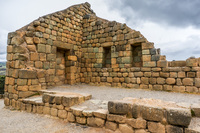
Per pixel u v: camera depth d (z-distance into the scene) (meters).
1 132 3.74
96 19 10.89
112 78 9.55
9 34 6.94
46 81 8.26
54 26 8.94
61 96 4.62
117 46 9.48
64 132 3.65
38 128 3.94
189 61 6.91
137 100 4.05
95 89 8.48
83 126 3.94
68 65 10.09
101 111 3.91
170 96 6.20
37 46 7.78
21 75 6.03
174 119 2.91
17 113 5.48
